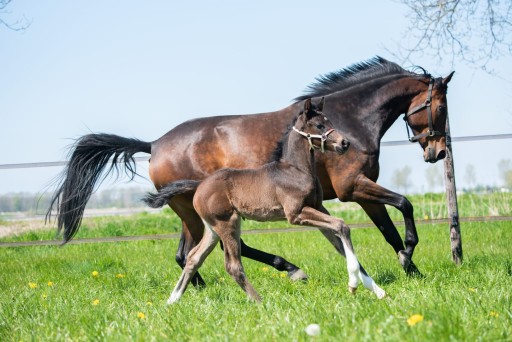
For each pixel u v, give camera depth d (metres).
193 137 8.60
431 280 7.38
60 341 5.49
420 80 8.72
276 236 13.73
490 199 16.06
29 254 13.36
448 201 9.90
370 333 4.61
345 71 9.09
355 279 6.66
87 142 9.04
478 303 5.43
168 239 14.35
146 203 7.55
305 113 7.23
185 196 8.48
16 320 6.43
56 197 9.11
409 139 8.96
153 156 8.87
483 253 10.20
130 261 11.59
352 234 13.75
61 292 8.12
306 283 8.05
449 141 9.95
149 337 5.28
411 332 4.47
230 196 7.25
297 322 5.21
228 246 7.22
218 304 6.49
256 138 8.37
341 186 8.34
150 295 7.91
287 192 7.17
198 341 5.00
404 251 8.31
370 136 8.46
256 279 8.71
